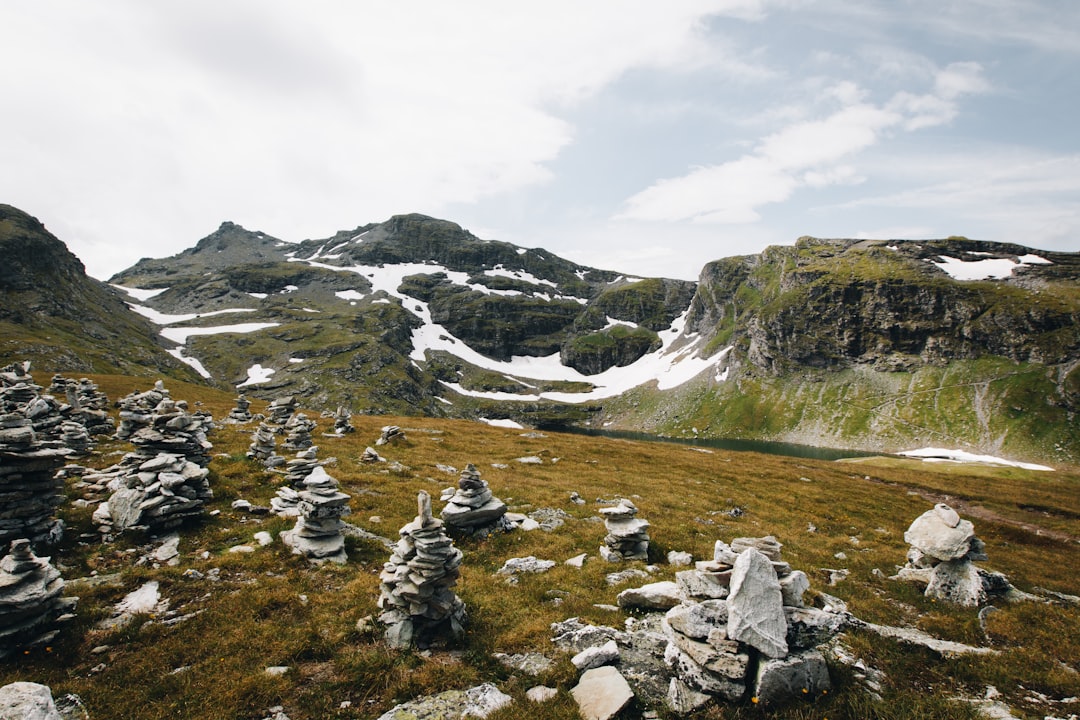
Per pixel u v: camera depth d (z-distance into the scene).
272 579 17.38
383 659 12.93
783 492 43.91
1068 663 14.30
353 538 21.58
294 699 11.62
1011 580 24.30
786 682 11.12
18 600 12.62
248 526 21.86
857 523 35.19
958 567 19.86
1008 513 48.28
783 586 13.19
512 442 57.53
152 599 15.62
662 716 10.84
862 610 17.78
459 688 12.00
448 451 47.59
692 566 21.58
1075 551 34.47
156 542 19.44
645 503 34.00
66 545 18.45
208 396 97.31
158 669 12.44
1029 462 169.62
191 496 21.91
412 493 29.75
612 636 13.88
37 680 11.62
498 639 14.10
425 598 14.15
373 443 47.06
